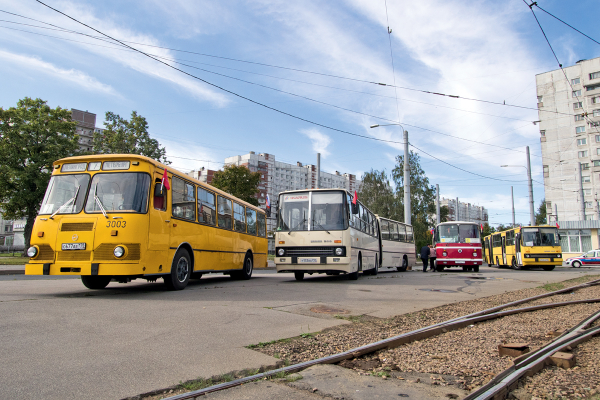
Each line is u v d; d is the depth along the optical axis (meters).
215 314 6.83
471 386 3.73
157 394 3.35
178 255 10.58
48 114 40.66
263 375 3.81
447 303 9.16
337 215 14.62
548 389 3.72
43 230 8.88
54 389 3.35
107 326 5.71
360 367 4.29
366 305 8.49
